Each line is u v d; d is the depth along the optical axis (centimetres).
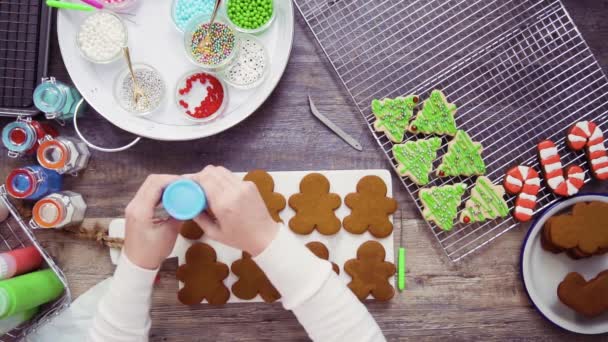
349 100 101
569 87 99
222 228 82
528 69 100
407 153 98
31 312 98
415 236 101
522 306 101
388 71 100
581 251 96
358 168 101
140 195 82
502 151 101
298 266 81
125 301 82
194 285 98
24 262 96
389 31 100
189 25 97
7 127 95
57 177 99
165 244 83
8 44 97
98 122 101
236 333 100
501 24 100
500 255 101
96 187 100
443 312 101
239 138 101
